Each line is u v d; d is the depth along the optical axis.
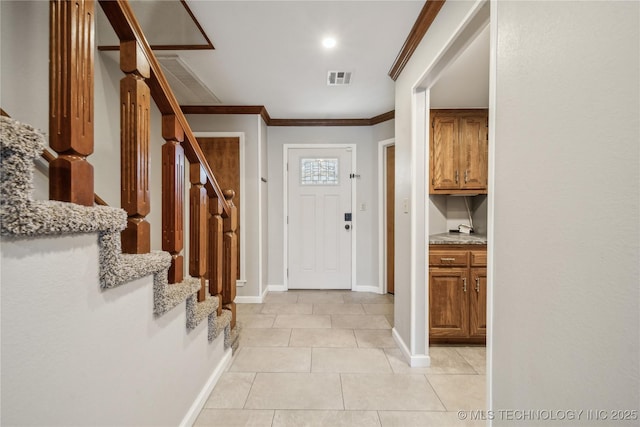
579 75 0.70
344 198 3.97
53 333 0.68
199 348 1.58
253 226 3.50
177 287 1.29
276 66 2.40
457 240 2.40
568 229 0.74
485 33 1.61
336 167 3.97
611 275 0.63
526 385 0.90
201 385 1.61
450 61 1.62
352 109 3.48
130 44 1.00
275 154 3.94
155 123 2.95
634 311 0.59
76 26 0.74
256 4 1.66
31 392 0.63
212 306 1.68
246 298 3.48
